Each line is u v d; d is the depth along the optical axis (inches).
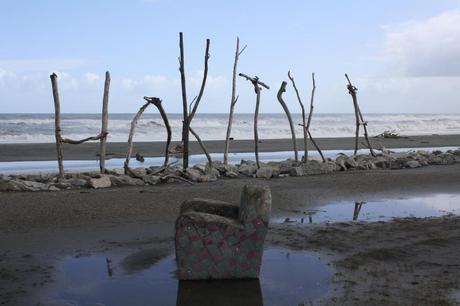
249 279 265.6
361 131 2444.6
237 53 761.6
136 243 339.6
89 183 573.9
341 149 1373.0
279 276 271.1
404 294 240.4
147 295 243.4
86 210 437.1
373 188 601.3
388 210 476.7
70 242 339.9
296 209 475.5
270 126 2454.5
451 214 454.6
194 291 249.1
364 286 253.0
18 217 408.2
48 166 912.9
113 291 248.4
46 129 1945.1
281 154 1197.7
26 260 297.7
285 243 341.4
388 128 2696.9
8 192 534.3
